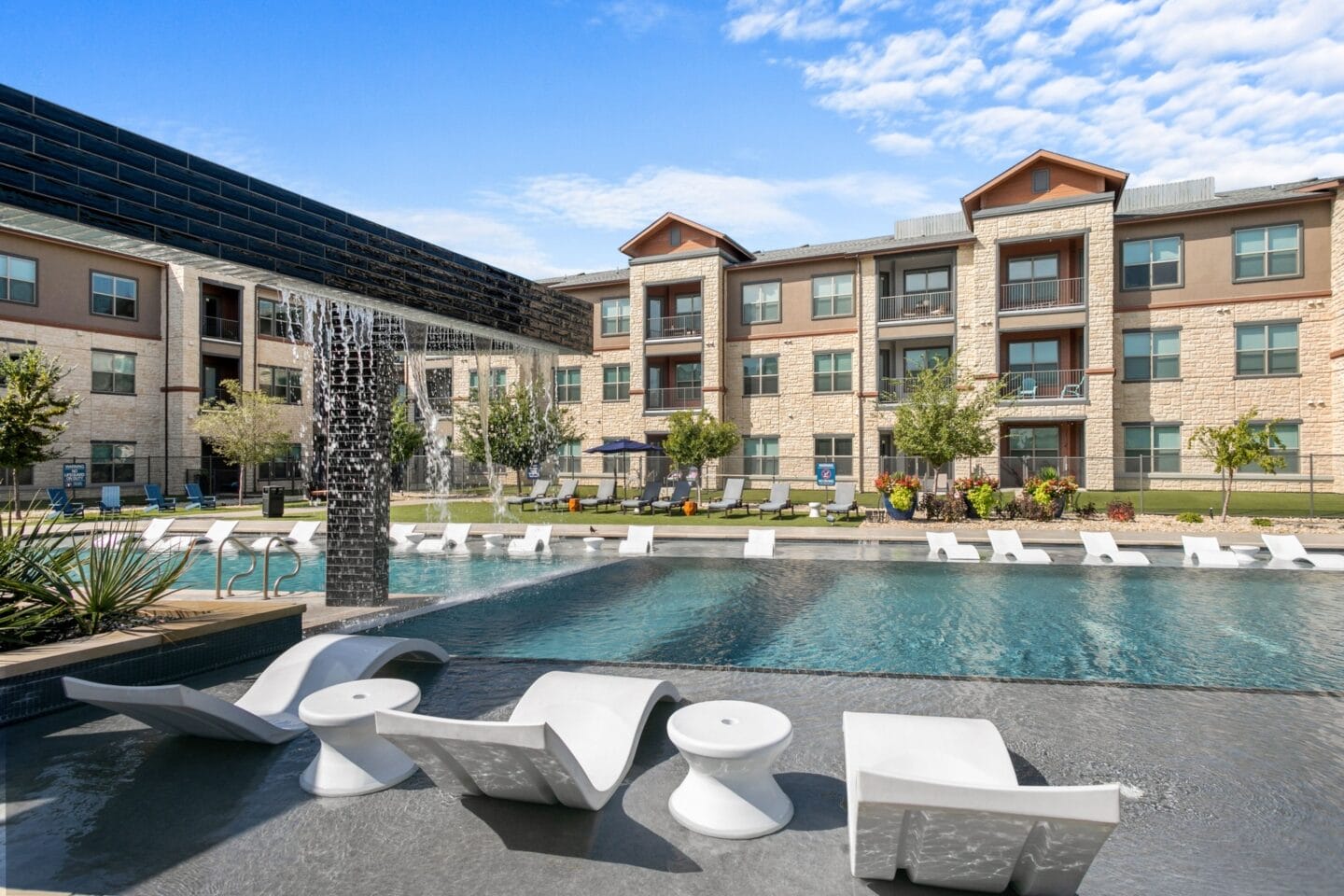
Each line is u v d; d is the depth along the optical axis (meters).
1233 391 26.27
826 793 3.87
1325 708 5.24
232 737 4.51
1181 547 15.16
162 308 30.80
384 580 9.22
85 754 4.35
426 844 3.33
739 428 33.53
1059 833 2.42
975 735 3.65
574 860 3.19
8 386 22.12
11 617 5.22
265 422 28.72
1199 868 3.13
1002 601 10.26
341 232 7.95
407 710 4.00
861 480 30.81
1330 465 25.03
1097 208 26.97
